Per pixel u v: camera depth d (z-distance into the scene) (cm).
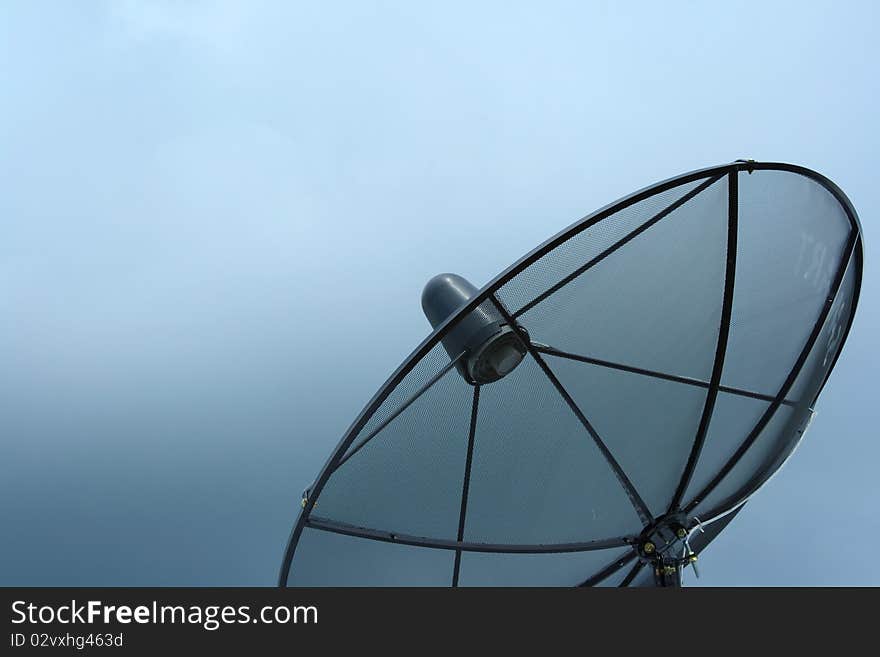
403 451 707
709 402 787
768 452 888
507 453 741
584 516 800
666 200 653
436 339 609
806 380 866
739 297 758
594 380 727
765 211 722
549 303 662
